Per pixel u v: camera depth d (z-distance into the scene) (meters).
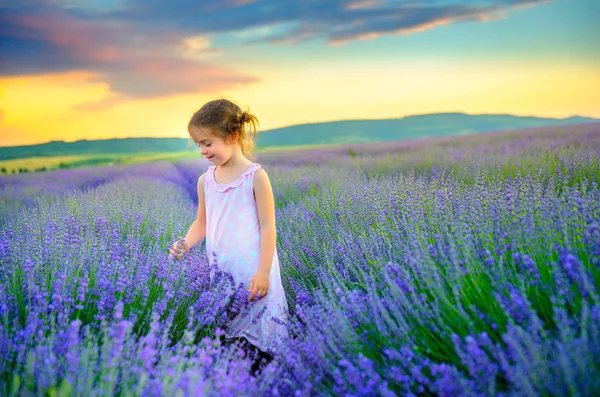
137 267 3.13
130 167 20.36
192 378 1.77
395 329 2.20
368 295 2.54
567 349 1.61
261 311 2.95
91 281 2.83
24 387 1.75
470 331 2.06
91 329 2.43
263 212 3.01
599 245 2.19
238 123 2.96
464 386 1.64
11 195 10.55
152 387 1.88
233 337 2.97
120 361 2.01
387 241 3.23
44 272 2.90
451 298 2.33
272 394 2.06
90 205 5.57
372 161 12.73
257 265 3.01
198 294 3.03
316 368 2.24
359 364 1.99
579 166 6.18
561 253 2.25
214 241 3.12
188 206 8.26
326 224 4.34
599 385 1.53
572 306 1.98
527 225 2.59
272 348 2.75
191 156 29.81
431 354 2.13
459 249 2.58
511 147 12.46
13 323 2.33
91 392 1.75
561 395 1.54
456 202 3.53
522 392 1.57
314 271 3.47
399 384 1.98
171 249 3.27
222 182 3.07
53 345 2.04
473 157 10.12
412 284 2.40
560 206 2.84
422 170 9.22
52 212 5.28
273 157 21.41
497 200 3.16
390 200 4.04
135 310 2.64
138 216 5.02
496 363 1.89
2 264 2.95
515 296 1.96
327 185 7.35
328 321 2.32
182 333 2.74
